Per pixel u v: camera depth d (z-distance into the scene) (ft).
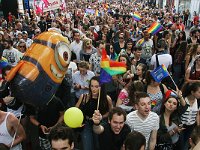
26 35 31.17
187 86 15.26
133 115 12.81
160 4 143.54
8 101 14.05
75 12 78.89
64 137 9.27
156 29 30.19
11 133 11.16
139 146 9.87
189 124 15.11
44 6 36.27
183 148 15.05
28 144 17.74
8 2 68.03
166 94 14.55
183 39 31.91
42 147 15.19
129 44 25.43
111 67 12.37
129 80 18.89
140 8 110.01
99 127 11.82
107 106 14.52
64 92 17.28
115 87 19.53
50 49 11.10
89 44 24.72
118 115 11.42
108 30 39.75
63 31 41.01
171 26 41.29
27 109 13.92
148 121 12.64
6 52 24.36
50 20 53.31
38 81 10.78
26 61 11.00
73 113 10.35
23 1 73.05
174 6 111.65
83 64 18.47
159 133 13.76
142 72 18.72
